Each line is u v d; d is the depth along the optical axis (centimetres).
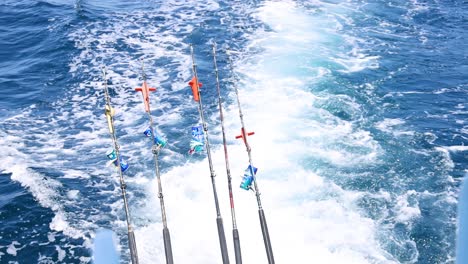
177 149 1786
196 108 2003
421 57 2408
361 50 2447
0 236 1445
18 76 2238
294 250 1374
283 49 2422
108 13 2834
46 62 2342
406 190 1588
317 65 2283
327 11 2853
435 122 1923
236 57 2362
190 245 1404
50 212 1530
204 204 1537
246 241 1406
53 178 1659
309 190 1578
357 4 2970
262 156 1716
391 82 2183
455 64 2356
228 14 2811
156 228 1465
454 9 2958
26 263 1368
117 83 2181
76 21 2711
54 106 2041
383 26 2719
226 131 1853
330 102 2020
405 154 1742
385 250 1379
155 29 2653
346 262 1339
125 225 1485
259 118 1917
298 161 1695
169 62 2339
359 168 1673
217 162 1705
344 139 1809
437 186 1603
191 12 2847
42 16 2777
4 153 1769
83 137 1870
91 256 1392
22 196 1583
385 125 1898
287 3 2944
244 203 1528
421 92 2120
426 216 1485
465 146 1789
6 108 2016
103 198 1586
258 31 2611
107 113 1020
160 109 2012
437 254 1366
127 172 1684
